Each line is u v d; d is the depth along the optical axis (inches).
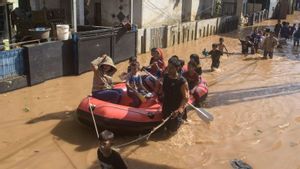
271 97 434.3
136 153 287.4
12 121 338.3
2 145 292.8
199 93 372.5
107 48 539.2
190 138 316.2
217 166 273.1
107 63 332.8
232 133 330.0
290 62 642.8
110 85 345.1
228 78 520.1
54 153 283.9
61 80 469.1
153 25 803.4
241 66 600.1
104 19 727.1
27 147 291.6
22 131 319.0
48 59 456.8
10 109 366.9
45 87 439.8
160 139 311.4
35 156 278.5
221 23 998.4
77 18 630.5
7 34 502.3
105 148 184.7
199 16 1021.2
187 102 294.2
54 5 630.5
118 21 719.7
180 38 800.9
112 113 298.8
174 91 294.2
